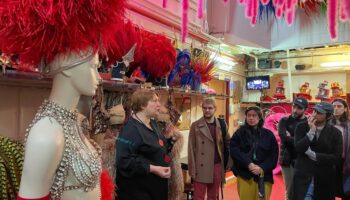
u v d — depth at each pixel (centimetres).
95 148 125
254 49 628
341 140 313
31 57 101
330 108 308
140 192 216
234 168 323
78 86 107
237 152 315
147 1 343
